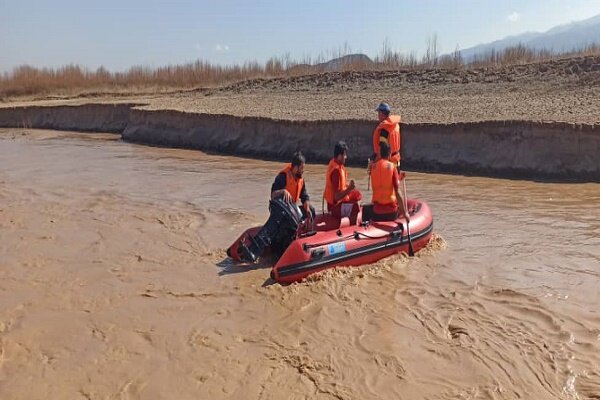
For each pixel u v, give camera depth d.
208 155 20.48
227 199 12.98
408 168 16.30
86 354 5.91
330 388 5.26
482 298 7.14
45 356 5.88
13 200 12.95
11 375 5.52
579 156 14.27
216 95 32.53
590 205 11.66
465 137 15.92
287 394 5.18
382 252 8.24
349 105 23.14
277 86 32.34
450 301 7.06
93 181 15.49
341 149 8.59
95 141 25.75
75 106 31.75
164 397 5.17
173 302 7.16
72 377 5.50
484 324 6.44
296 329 6.40
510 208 11.61
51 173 16.92
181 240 9.70
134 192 13.89
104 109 30.73
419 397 5.12
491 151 15.41
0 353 5.93
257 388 5.27
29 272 8.24
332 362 5.71
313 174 15.99
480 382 5.33
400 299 7.13
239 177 15.87
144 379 5.45
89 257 8.88
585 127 14.24
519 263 8.36
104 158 20.11
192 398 5.15
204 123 22.72
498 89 23.31
